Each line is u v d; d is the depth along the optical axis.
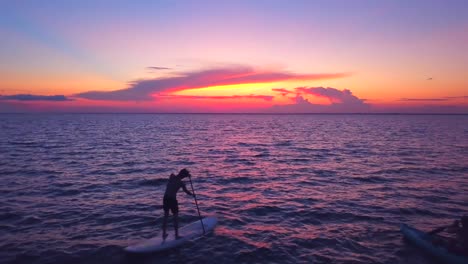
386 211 10.13
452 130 64.00
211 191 13.06
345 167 19.22
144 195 12.24
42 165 19.03
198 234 7.95
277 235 8.05
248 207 10.66
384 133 54.34
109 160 21.70
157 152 26.84
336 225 8.82
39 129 61.03
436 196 12.07
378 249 7.16
